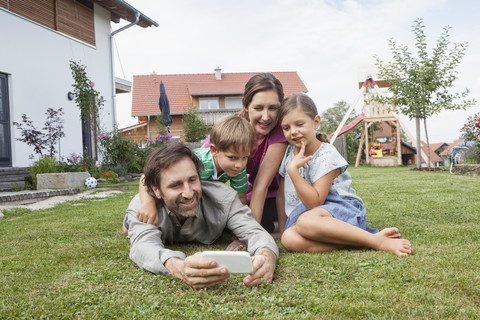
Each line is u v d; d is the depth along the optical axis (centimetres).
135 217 194
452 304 116
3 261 195
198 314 119
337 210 203
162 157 177
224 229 236
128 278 158
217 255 137
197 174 184
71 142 945
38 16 866
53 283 155
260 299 130
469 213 295
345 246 197
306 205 211
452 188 498
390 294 126
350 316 111
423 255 173
